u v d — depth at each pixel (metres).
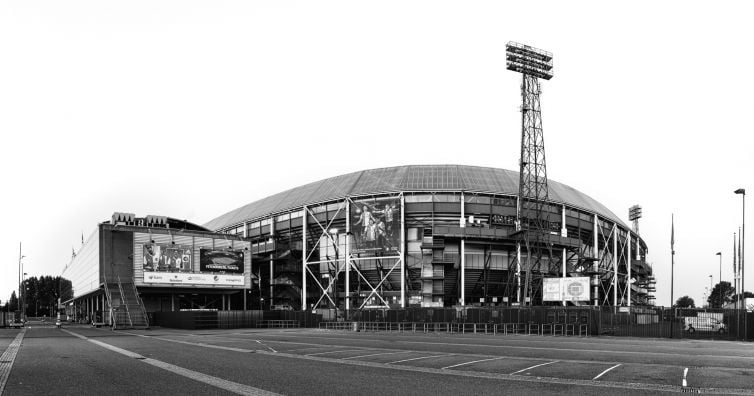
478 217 103.00
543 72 100.62
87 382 18.78
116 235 88.12
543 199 102.62
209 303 103.31
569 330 57.12
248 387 17.42
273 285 113.94
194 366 23.70
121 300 81.69
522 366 23.62
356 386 17.66
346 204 105.81
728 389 17.38
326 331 67.69
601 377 20.06
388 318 79.25
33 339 48.22
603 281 116.12
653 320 51.78
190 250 91.12
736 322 47.50
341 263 106.00
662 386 17.88
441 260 97.88
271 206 126.25
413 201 102.81
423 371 21.78
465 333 61.91
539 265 96.69
